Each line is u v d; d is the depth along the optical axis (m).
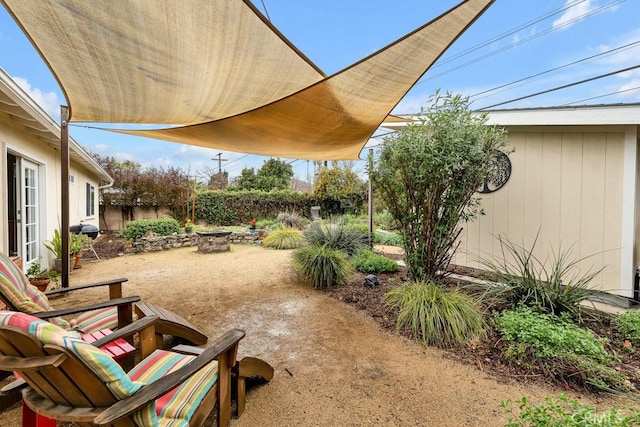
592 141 4.26
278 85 3.32
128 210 13.65
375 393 2.36
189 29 2.41
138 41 2.48
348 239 7.03
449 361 2.83
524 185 4.76
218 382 1.84
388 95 3.42
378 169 4.44
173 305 4.27
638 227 4.65
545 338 2.75
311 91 3.22
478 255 5.20
